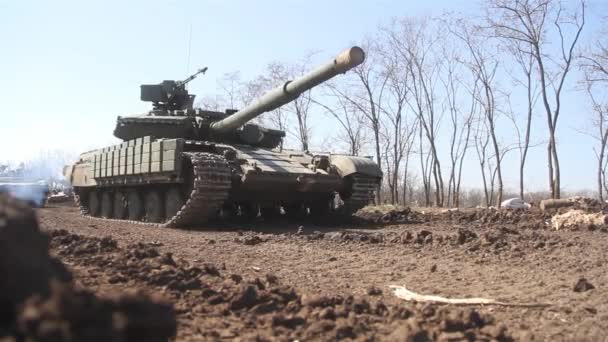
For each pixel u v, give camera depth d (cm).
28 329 228
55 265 411
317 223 1780
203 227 1597
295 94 1445
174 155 1540
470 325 494
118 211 1998
